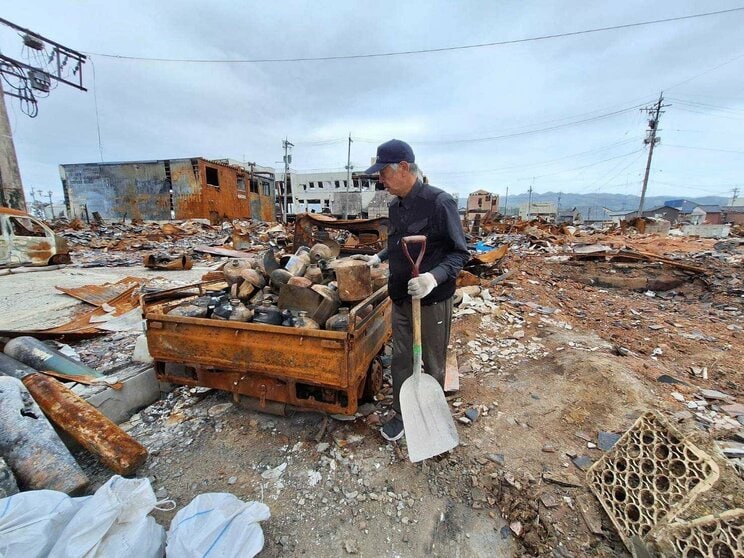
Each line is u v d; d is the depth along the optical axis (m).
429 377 2.16
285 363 2.23
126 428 2.59
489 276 7.39
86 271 8.15
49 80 12.86
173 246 13.02
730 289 6.86
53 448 1.89
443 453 2.28
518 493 1.97
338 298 2.51
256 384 2.42
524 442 2.36
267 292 2.86
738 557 1.30
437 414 2.12
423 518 1.86
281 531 1.79
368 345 2.47
